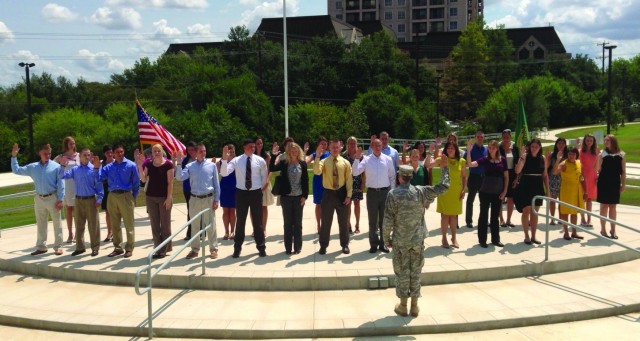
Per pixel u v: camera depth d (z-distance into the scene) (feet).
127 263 30.48
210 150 139.23
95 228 32.48
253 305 25.26
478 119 206.49
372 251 31.81
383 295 26.37
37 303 26.14
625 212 45.80
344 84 220.43
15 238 38.50
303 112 156.46
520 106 46.14
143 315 24.30
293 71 212.84
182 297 26.55
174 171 33.63
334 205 31.37
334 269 28.37
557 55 322.75
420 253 23.40
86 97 220.84
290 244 31.81
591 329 22.85
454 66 261.85
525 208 33.17
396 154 37.06
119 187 31.53
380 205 31.60
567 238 34.47
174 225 42.16
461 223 40.88
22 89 224.53
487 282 28.02
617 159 34.06
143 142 43.09
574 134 195.11
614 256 31.17
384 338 22.17
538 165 32.68
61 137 154.20
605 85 318.24
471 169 38.24
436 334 22.54
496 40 297.12
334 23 297.12
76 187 32.14
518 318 23.16
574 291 26.45
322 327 22.47
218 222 42.98
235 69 216.95
